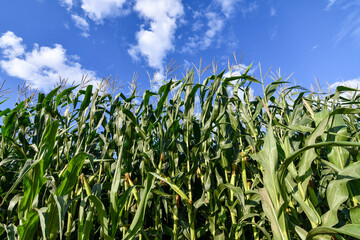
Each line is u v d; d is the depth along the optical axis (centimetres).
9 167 273
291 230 142
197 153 214
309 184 154
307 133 208
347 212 148
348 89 181
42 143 162
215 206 200
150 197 210
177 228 207
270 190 135
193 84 234
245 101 247
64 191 146
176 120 222
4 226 152
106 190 238
